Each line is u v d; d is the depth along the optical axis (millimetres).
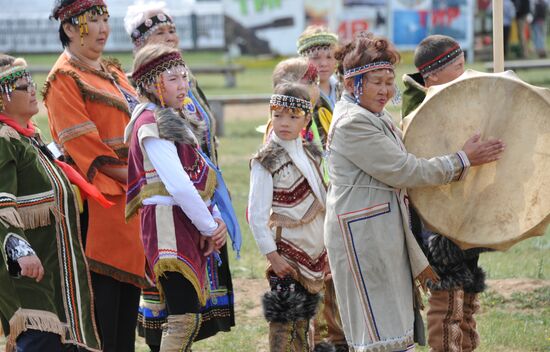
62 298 12766
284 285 13375
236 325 17500
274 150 13297
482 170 12250
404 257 12281
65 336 12641
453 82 12320
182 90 12742
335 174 12383
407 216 12305
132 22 15617
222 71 65812
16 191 12281
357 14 74625
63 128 14133
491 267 20484
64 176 13086
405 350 12078
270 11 79375
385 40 12305
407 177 11891
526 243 22891
